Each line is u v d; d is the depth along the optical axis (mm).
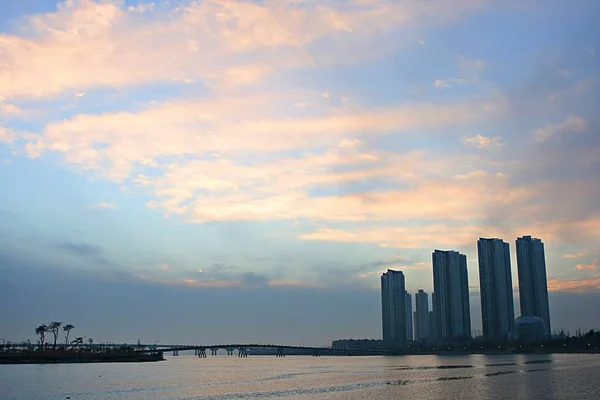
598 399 107688
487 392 123375
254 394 127750
